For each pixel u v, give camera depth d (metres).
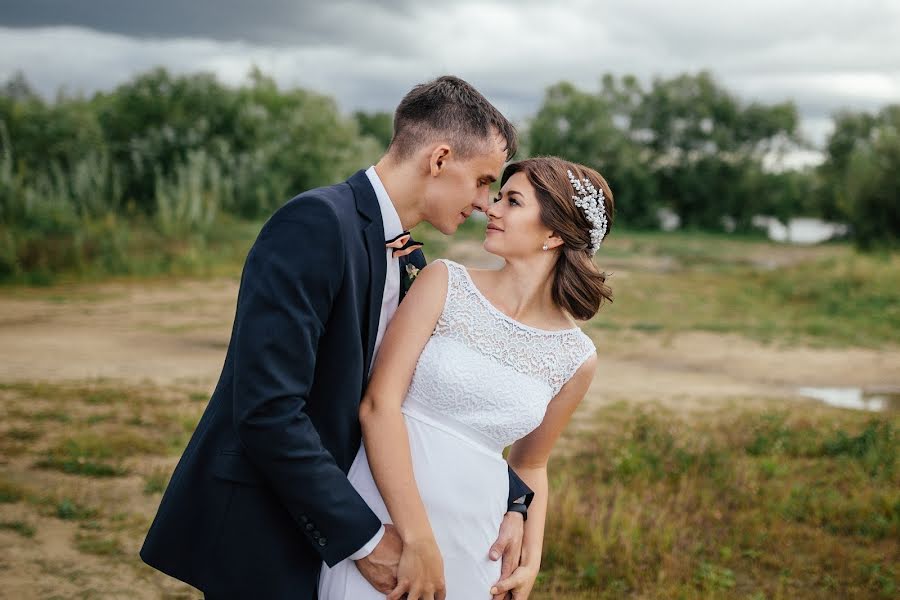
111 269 18.34
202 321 13.63
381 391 2.06
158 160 26.91
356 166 33.16
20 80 25.53
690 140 64.50
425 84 2.07
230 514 1.90
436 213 2.06
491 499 2.17
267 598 1.91
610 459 6.95
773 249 44.38
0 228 18.50
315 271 1.81
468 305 2.16
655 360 12.96
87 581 4.26
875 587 4.80
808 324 16.56
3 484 5.41
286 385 1.76
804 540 5.52
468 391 2.11
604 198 2.23
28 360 9.95
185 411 7.69
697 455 6.98
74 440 6.47
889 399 11.00
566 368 2.26
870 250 32.59
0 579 4.19
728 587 4.74
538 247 2.21
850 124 66.38
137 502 5.40
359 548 1.88
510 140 2.09
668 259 33.66
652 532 5.22
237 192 27.53
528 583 2.28
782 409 9.62
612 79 66.50
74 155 24.53
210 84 30.52
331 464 1.83
